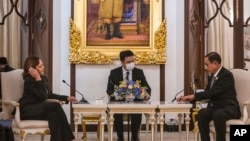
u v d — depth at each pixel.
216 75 5.64
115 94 6.02
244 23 7.56
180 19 8.41
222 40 7.92
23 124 5.30
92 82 8.46
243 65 7.54
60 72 8.41
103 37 8.46
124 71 6.84
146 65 8.52
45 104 5.46
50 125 5.39
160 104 5.54
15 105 5.37
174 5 8.53
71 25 8.38
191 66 8.27
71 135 5.48
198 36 8.24
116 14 8.47
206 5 8.20
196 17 8.27
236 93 5.73
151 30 8.47
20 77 5.79
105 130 8.32
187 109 5.55
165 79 8.52
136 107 5.46
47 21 8.08
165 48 8.48
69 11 8.45
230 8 7.82
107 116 6.03
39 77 5.58
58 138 5.37
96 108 5.43
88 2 8.45
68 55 8.44
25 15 8.23
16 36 8.21
